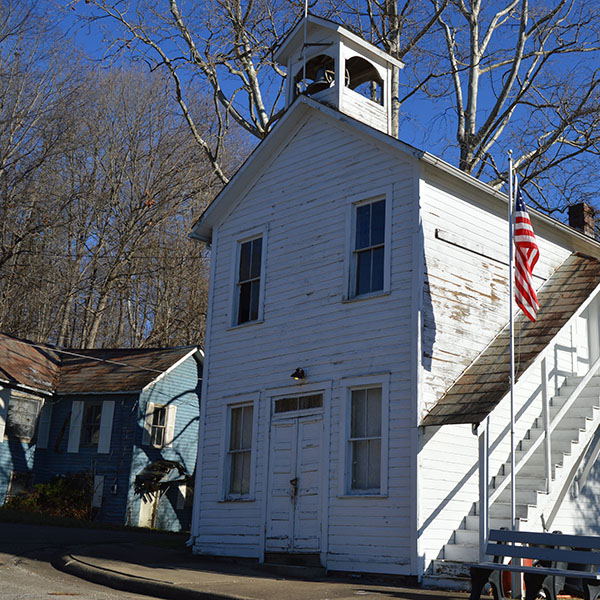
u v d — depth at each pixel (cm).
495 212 1513
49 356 2955
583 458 1501
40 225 3644
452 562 1173
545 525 1355
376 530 1254
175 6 2327
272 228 1617
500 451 1405
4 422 2511
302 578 1244
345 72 1850
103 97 4078
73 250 4116
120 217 4053
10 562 1227
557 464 1334
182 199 3938
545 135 2575
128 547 1594
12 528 1803
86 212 4081
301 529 1374
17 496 2511
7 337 2852
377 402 1329
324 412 1392
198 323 4166
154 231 4069
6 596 877
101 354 2994
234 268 1686
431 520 1224
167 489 2669
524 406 1479
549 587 924
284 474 1438
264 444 1495
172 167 4000
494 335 1441
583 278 1550
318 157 1555
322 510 1345
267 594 982
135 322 4369
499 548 924
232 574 1229
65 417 2691
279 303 1552
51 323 4134
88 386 2689
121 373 2742
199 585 1032
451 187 1421
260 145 1638
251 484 1501
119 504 2497
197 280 4162
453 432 1304
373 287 1398
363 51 1725
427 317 1306
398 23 2467
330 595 986
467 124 2523
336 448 1354
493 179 2638
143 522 2553
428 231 1349
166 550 1602
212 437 1623
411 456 1235
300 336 1486
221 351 1659
